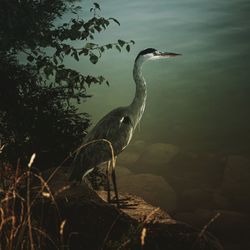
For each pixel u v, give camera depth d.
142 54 8.02
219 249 5.88
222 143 13.84
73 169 7.38
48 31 9.62
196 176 12.15
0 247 5.09
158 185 10.96
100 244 5.59
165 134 14.68
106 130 7.52
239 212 10.39
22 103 9.31
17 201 6.18
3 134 9.09
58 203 6.29
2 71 9.33
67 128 9.38
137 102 7.96
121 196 8.35
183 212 10.50
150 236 5.62
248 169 11.80
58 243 5.57
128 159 13.02
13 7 9.50
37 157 8.92
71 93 9.76
